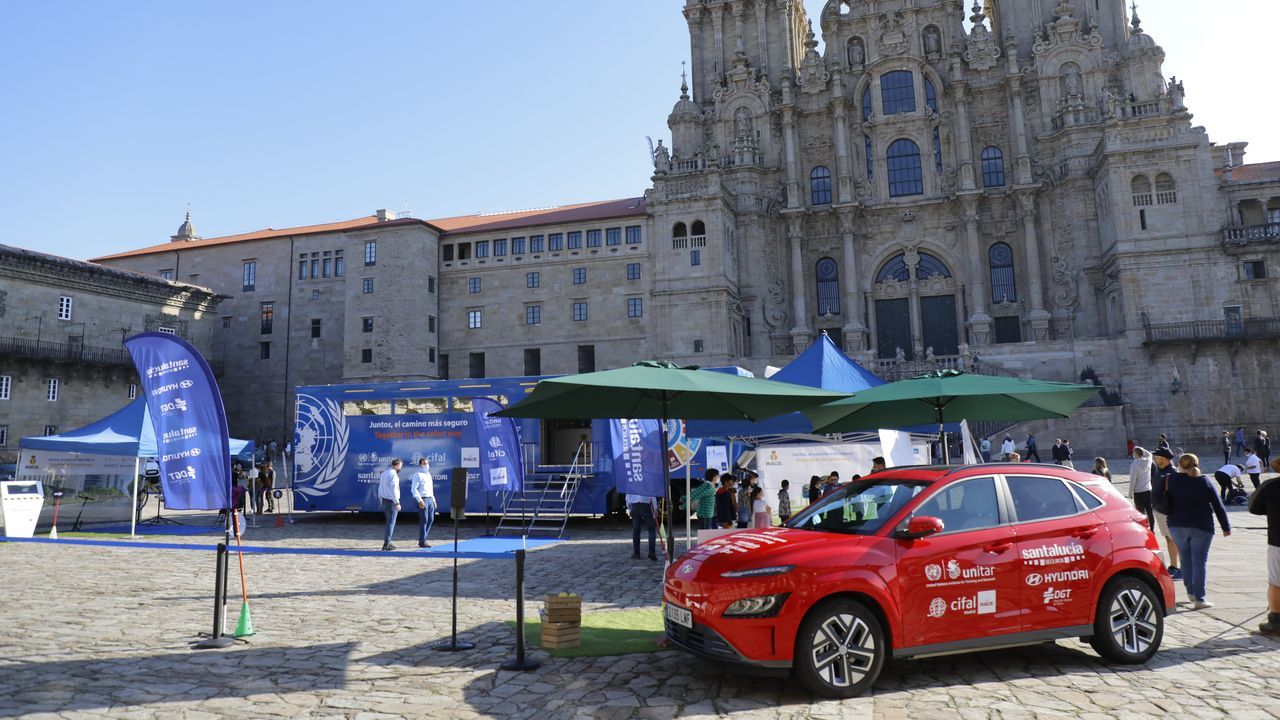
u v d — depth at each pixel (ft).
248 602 43.62
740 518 62.13
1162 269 191.11
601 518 94.43
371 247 237.04
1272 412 181.37
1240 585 45.27
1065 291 214.07
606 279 227.61
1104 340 192.24
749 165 231.30
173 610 41.14
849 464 79.51
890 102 234.17
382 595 45.88
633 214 225.35
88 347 196.85
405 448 92.22
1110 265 200.54
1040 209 220.02
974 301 217.36
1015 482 30.09
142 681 27.91
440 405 91.61
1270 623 33.73
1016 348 196.95
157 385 37.88
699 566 27.89
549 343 230.27
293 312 249.14
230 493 37.68
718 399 42.52
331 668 29.89
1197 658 30.40
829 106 237.25
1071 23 219.82
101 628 36.68
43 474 89.71
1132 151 195.21
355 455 94.27
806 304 231.91
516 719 24.13
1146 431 186.39
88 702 25.34
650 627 37.11
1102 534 29.96
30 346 183.42
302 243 251.60
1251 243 185.26
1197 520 39.52
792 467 79.30
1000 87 228.22
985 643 27.58
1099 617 29.32
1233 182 201.77
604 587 48.75
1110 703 25.09
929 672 28.78
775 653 25.46
